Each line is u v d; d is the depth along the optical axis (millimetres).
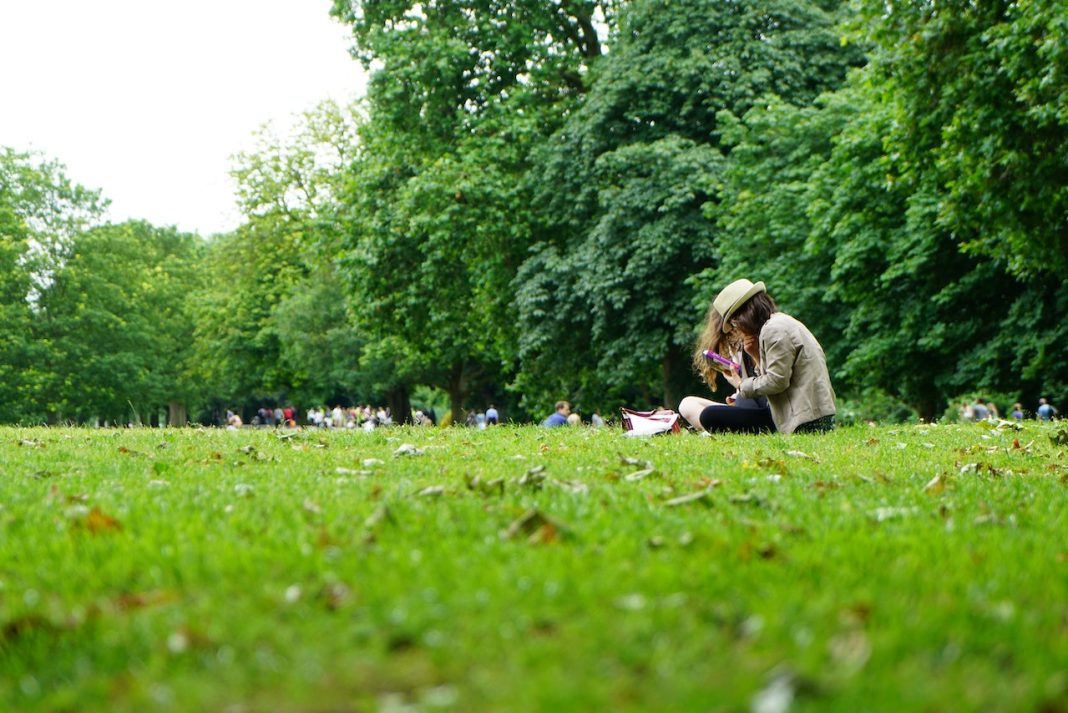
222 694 2297
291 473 6332
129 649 2648
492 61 27094
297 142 45438
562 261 25375
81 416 57062
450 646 2510
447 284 27578
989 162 16641
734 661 2367
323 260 40438
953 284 21578
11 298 51125
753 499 4855
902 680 2219
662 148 24141
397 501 4766
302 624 2742
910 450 8555
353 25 28047
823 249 23750
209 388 65562
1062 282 20516
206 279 63375
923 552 3543
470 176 25406
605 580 3023
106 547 3674
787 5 25391
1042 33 15406
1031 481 6199
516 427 12570
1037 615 2730
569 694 2150
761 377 10117
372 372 46062
